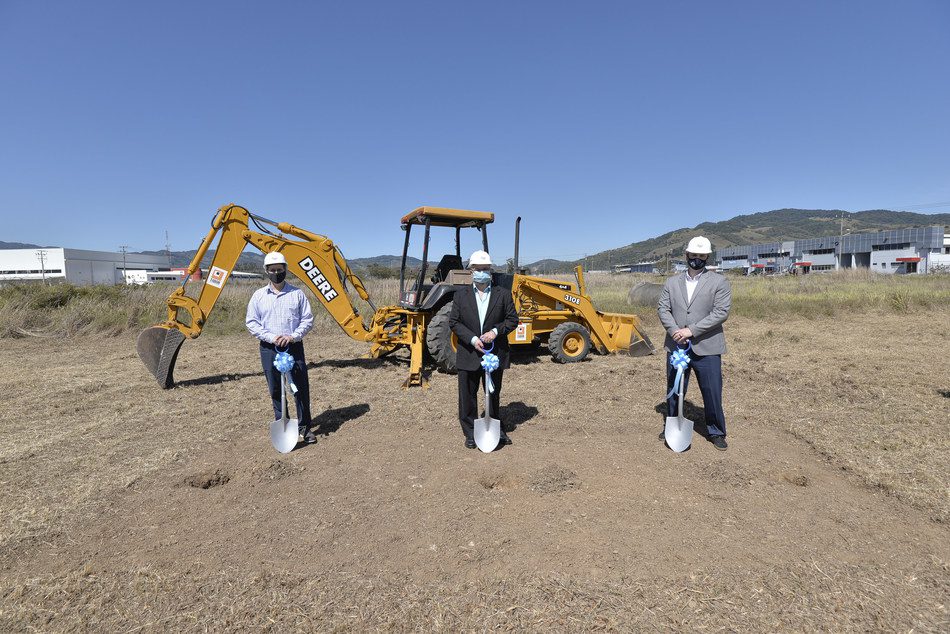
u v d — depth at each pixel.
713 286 4.42
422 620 2.40
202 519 3.37
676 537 3.06
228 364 8.62
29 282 15.92
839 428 5.01
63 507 3.53
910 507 3.43
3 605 2.53
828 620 2.35
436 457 4.39
